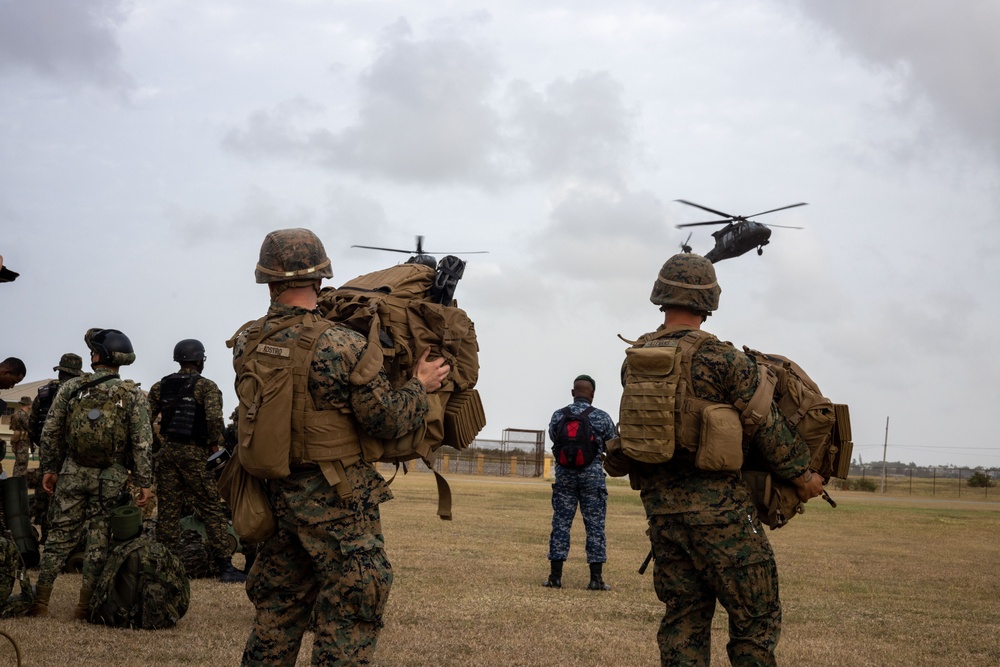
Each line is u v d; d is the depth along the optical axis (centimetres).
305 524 369
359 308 398
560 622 695
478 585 865
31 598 656
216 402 838
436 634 634
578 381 912
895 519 2144
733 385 421
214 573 854
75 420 661
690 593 436
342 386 369
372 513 379
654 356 430
